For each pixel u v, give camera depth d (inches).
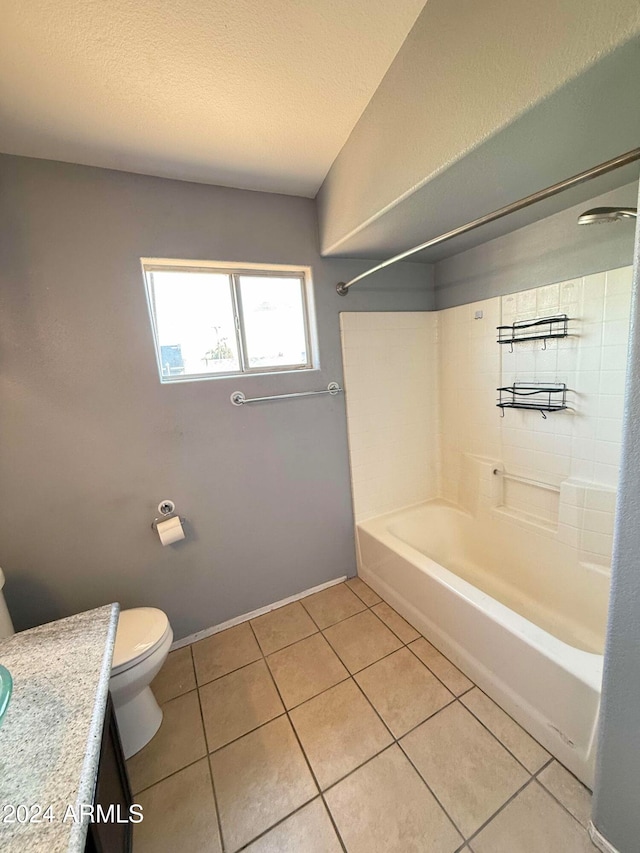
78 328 57.2
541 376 71.4
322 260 77.2
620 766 34.5
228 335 72.7
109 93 45.1
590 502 62.9
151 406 63.9
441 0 39.4
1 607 51.4
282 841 40.8
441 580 62.8
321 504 84.6
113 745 39.8
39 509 57.9
